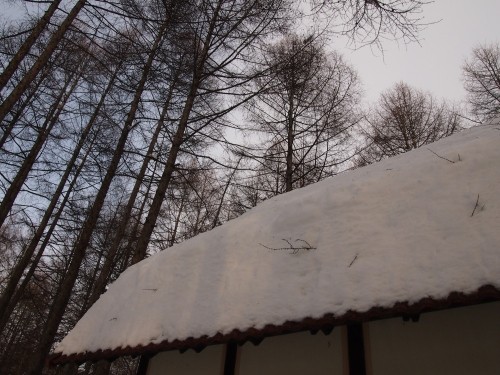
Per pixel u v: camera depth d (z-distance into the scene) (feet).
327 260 9.36
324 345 9.74
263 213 14.16
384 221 9.33
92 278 48.42
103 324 14.35
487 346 7.41
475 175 8.73
